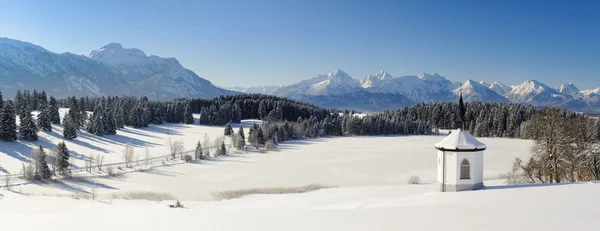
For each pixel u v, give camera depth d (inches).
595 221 754.8
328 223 815.1
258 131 5570.9
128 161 3988.7
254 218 897.5
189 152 4911.4
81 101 6825.8
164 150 4985.2
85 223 888.9
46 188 2913.4
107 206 1759.4
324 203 1488.7
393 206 1030.4
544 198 992.9
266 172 3590.1
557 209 863.1
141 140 5649.6
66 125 4987.7
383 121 7746.1
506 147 5492.1
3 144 4163.4
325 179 3230.8
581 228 709.3
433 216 835.4
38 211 1654.8
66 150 3496.6
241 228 790.5
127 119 6668.3
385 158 4456.2
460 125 1339.8
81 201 1931.6
